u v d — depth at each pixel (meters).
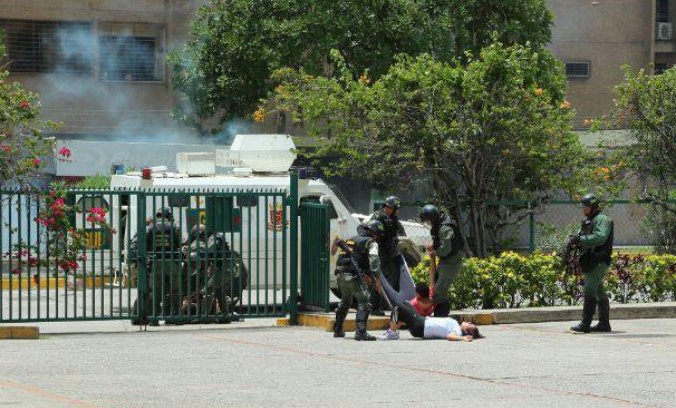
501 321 32.06
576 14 79.38
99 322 33.28
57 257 30.14
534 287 33.97
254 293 36.03
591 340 28.41
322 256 31.94
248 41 59.69
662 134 39.47
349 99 38.56
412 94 37.34
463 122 37.56
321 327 31.38
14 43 67.00
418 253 36.44
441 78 37.72
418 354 25.53
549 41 62.72
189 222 31.52
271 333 30.17
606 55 79.69
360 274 28.52
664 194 39.88
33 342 28.11
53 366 23.44
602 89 79.75
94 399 19.17
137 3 68.44
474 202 37.97
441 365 23.58
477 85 37.28
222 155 39.47
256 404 18.70
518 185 38.84
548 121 38.19
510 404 18.78
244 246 35.69
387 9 59.50
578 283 34.38
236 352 25.95
